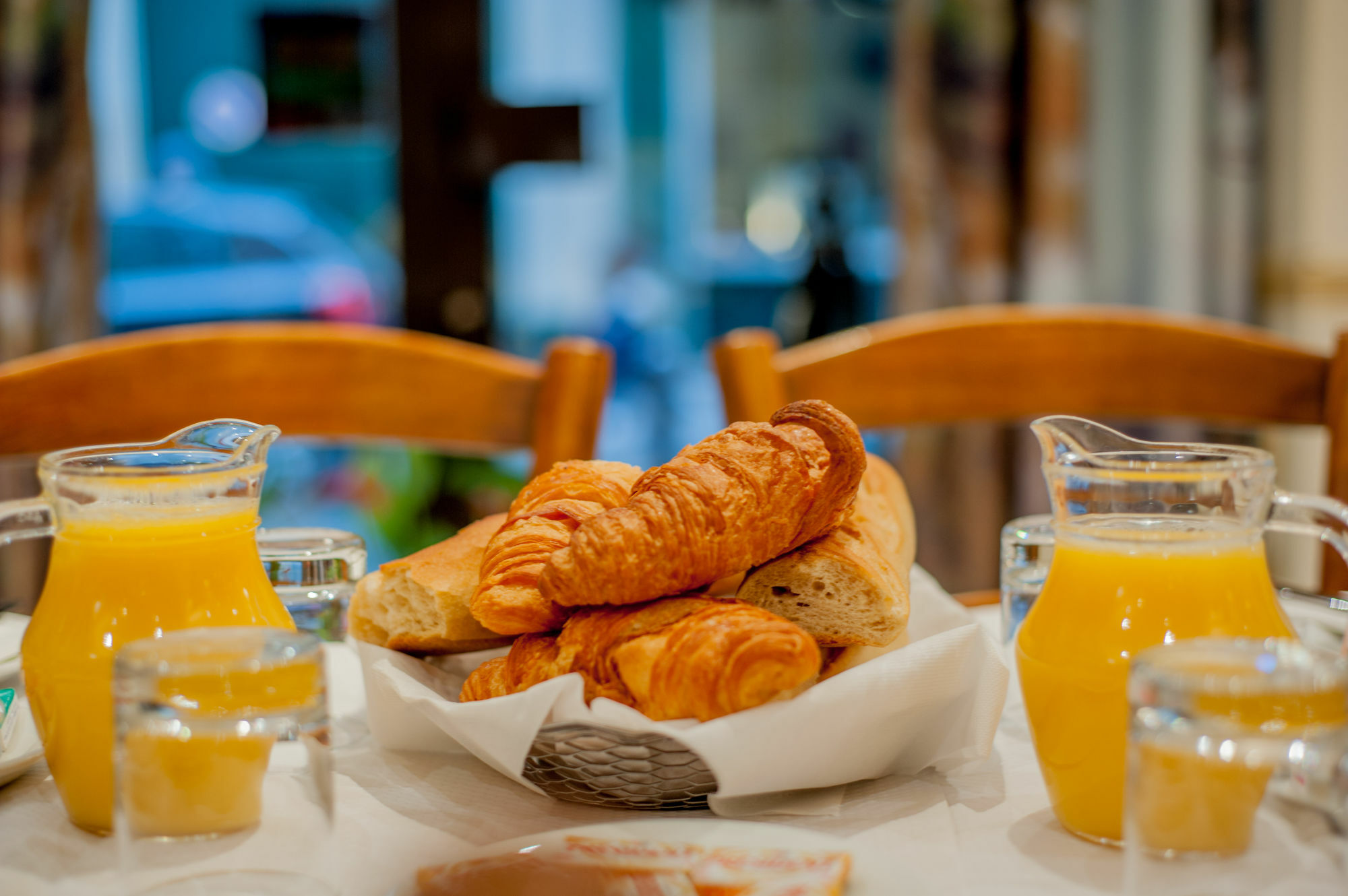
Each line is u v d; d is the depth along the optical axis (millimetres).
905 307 2373
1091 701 473
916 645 534
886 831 502
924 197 2336
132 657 407
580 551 517
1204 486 482
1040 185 2316
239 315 2646
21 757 569
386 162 2553
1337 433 1178
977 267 2326
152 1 2523
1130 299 2486
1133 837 372
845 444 549
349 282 2623
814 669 497
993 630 812
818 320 2807
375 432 1163
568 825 522
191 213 2607
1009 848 487
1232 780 353
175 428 1144
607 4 2607
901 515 711
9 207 2131
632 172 2727
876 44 2695
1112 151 2445
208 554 519
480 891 435
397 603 633
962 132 2299
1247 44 2354
